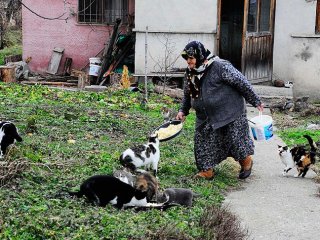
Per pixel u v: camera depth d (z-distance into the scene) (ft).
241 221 18.49
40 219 15.80
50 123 30.12
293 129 35.70
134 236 15.38
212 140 22.44
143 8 45.62
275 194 21.67
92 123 31.37
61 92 41.96
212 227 16.69
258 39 46.03
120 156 21.93
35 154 22.99
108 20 51.06
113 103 39.52
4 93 40.04
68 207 17.17
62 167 21.76
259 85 46.50
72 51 51.52
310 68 46.62
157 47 45.96
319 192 21.83
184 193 18.85
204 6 45.60
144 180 18.11
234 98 22.30
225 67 22.02
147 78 46.21
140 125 32.27
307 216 19.25
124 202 17.71
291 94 45.27
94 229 15.64
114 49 48.39
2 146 21.80
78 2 50.93
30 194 18.04
